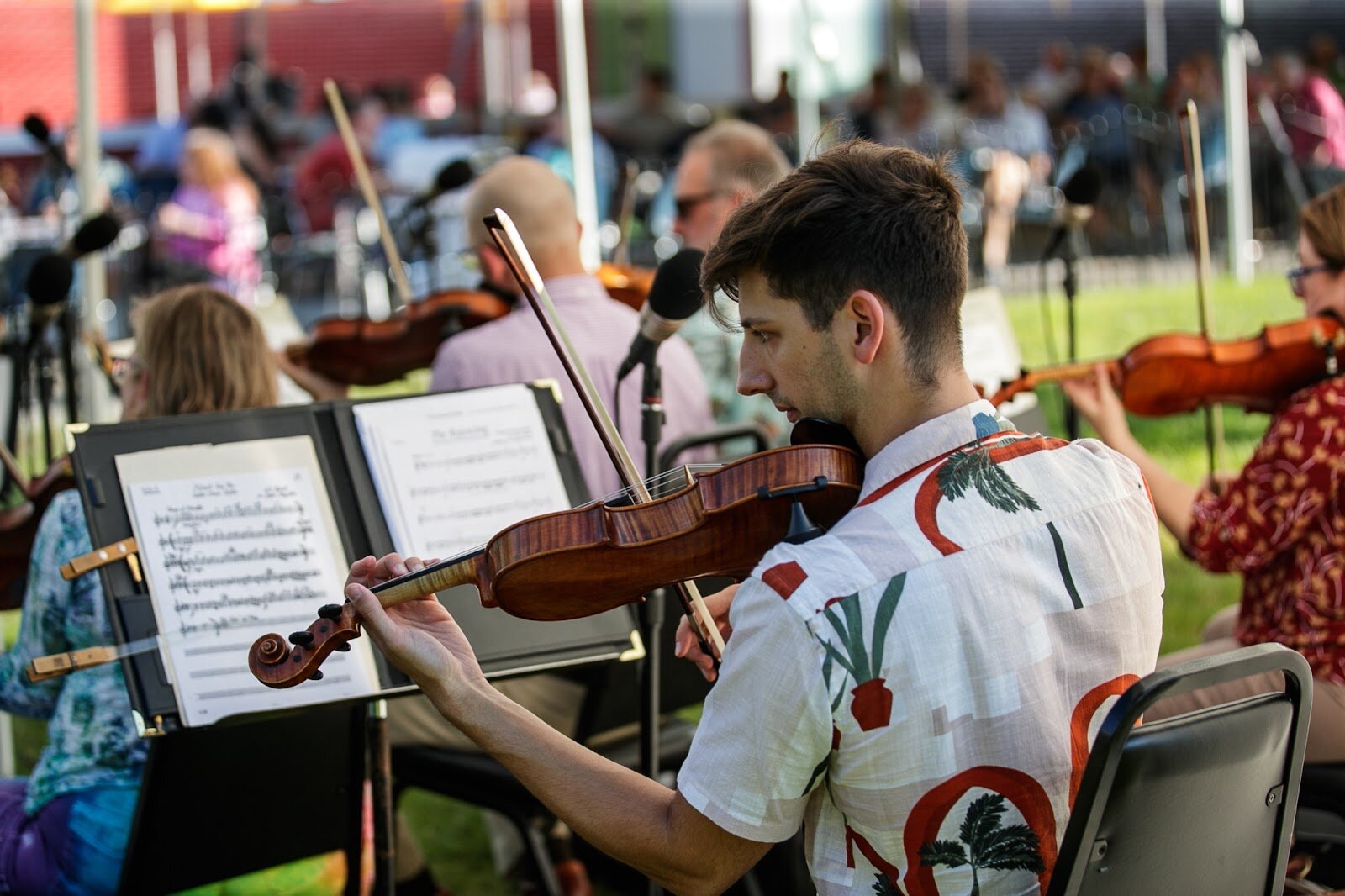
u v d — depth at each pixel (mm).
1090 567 1443
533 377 2967
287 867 2555
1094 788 1388
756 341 1474
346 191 9172
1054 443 1512
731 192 3660
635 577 1618
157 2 10258
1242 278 9461
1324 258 2773
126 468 2172
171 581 2127
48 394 3697
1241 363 2914
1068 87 12227
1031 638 1397
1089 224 10281
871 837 1415
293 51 16281
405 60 16266
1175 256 10344
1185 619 4234
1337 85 10688
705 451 3143
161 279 8250
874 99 10477
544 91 13688
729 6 15203
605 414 1862
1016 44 16516
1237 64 9391
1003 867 1409
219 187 8383
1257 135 10562
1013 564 1402
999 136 10453
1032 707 1395
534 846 2531
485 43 13734
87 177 4340
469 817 3477
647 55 15344
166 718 2053
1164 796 1472
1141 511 1512
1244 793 1560
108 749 2322
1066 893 1407
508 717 1486
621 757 2639
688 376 3109
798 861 2666
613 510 1609
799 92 9680
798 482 1517
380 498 2303
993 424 1468
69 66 15859
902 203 1404
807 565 1371
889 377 1435
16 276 5695
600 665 2545
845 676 1339
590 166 6539
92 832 2309
